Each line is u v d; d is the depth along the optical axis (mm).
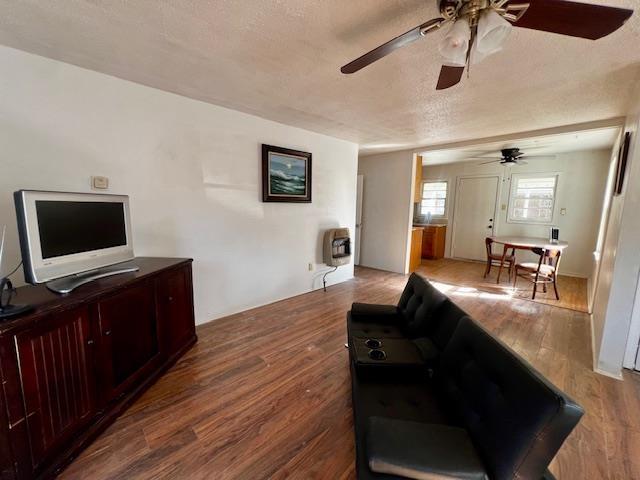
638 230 2016
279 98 2621
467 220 6609
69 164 2053
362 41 1689
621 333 2117
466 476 857
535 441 832
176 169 2625
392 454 905
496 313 3377
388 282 4703
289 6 1386
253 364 2248
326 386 1992
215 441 1523
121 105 2266
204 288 2947
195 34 1636
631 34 1537
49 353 1297
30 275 1396
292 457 1438
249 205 3238
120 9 1417
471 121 3238
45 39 1694
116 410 1654
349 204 4598
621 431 1617
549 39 1605
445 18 1162
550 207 5488
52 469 1290
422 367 1548
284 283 3775
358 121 3301
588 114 2926
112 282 1689
